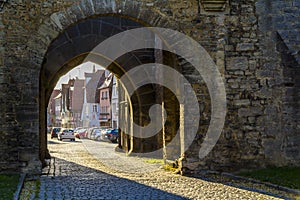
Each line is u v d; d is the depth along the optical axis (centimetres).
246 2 1152
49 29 1083
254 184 965
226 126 1134
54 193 849
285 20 1148
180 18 1131
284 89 1139
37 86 1076
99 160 1697
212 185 956
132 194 846
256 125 1140
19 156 1056
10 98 1059
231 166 1129
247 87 1142
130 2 1109
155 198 799
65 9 1091
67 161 1661
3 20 1067
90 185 976
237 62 1143
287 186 900
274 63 1145
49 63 1636
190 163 1128
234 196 815
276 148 1135
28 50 1073
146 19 1117
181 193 853
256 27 1153
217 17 1144
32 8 1080
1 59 1062
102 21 1712
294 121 1135
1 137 1051
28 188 901
